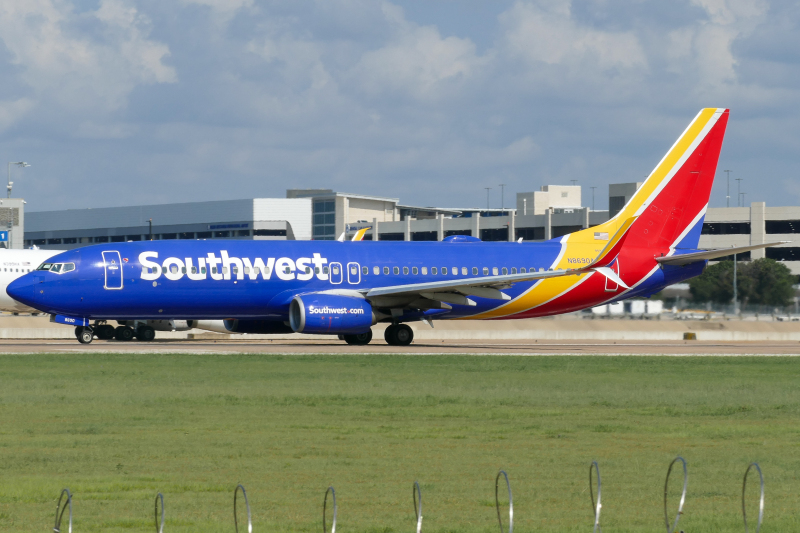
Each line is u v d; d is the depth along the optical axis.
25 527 49.81
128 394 106.00
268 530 49.72
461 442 77.44
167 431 81.56
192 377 124.56
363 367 142.62
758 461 70.50
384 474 64.50
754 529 50.53
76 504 55.06
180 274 187.12
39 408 94.88
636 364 156.25
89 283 183.00
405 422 88.31
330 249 199.38
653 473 65.75
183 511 53.69
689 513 54.44
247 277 190.62
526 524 51.69
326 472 65.00
